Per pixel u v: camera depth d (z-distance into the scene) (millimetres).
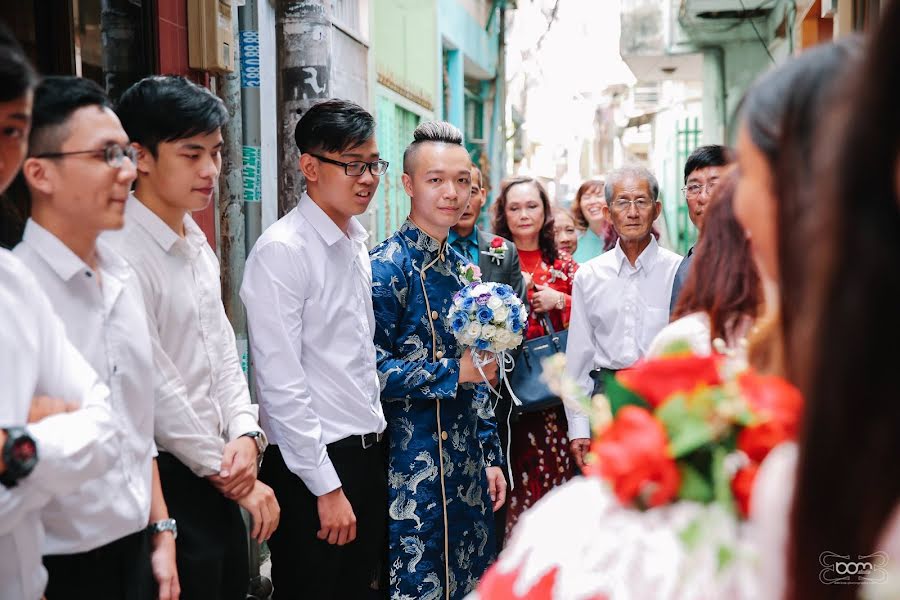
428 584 3391
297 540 3219
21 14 3291
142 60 3887
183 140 2668
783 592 890
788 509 852
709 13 10922
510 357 4086
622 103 23672
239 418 2914
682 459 975
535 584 990
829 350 771
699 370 1024
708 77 12047
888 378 756
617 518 988
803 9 8594
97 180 2236
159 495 2533
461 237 4695
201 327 2822
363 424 3273
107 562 2287
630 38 12328
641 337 4344
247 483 2844
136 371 2387
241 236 4492
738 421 963
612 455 970
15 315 1860
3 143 1774
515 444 4664
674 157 16766
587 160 25656
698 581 927
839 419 770
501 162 15203
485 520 3615
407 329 3488
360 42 7812
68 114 2230
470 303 3393
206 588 2730
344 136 3193
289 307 3141
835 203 771
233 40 4352
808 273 820
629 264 4391
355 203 3270
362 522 3334
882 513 779
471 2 13266
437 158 3494
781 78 950
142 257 2654
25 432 1746
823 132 834
